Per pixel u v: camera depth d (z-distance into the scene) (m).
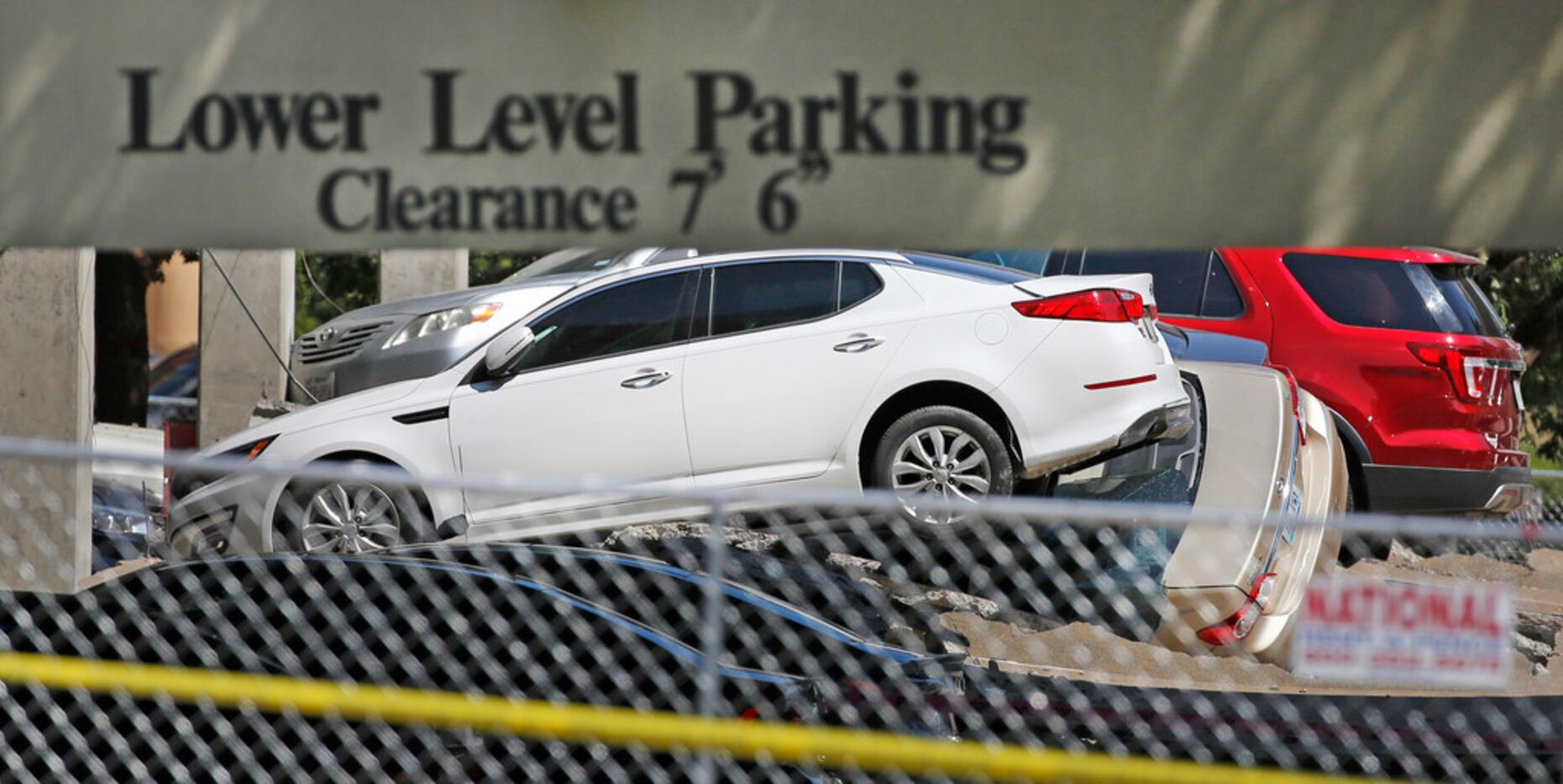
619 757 18.58
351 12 21.55
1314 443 35.34
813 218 21.55
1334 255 41.09
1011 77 21.36
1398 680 14.84
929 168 21.47
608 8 21.31
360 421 34.28
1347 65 21.23
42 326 41.84
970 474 34.19
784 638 22.23
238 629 21.02
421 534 33.66
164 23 21.67
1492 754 21.16
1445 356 40.12
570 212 21.61
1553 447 68.12
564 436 34.44
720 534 15.91
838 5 21.28
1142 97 21.36
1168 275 41.91
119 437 50.78
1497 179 21.25
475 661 21.03
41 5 21.70
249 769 19.41
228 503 34.28
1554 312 65.88
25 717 19.95
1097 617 30.25
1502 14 21.06
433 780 18.92
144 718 19.66
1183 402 34.75
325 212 21.73
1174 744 22.17
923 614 25.36
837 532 32.47
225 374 48.09
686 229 21.59
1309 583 14.96
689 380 34.50
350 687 17.77
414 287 48.50
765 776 18.06
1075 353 34.22
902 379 34.28
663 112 21.45
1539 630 30.77
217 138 21.80
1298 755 21.80
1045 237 21.58
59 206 21.89
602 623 21.25
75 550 37.94
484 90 21.56
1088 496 35.47
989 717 22.39
